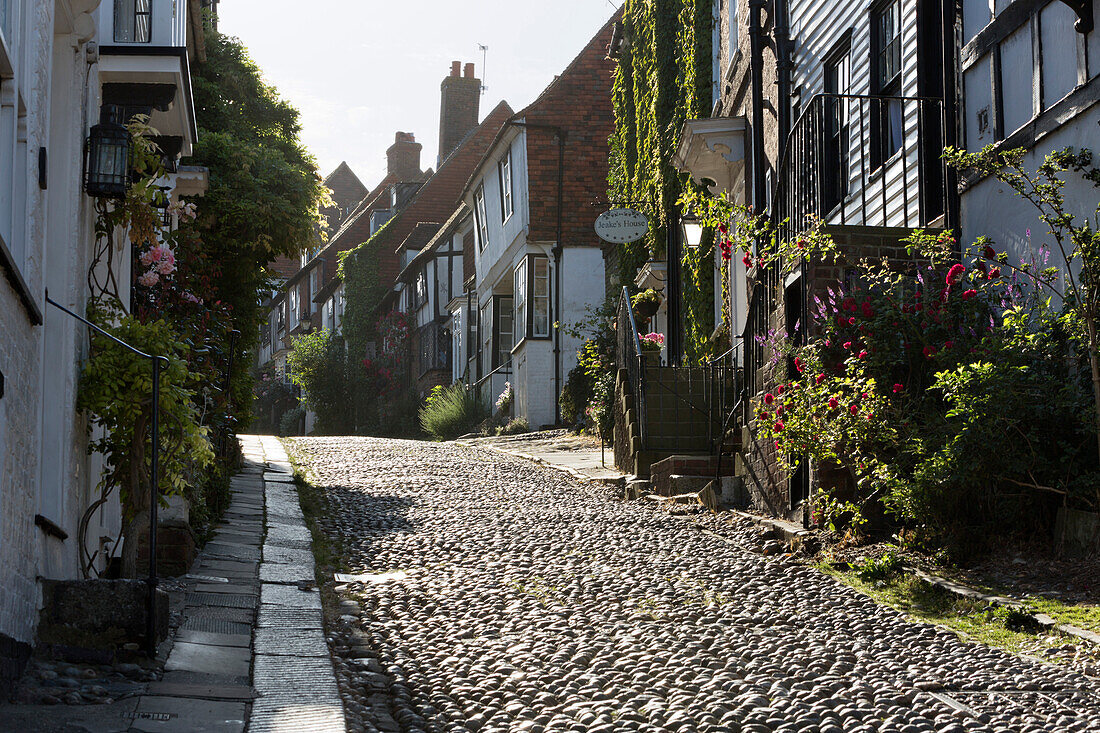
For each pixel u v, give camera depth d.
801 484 10.88
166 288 11.64
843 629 7.07
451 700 5.60
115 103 8.98
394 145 56.19
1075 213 9.02
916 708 5.26
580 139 29.61
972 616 7.23
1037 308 9.17
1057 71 9.20
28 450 5.68
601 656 6.44
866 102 13.27
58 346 6.62
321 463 19.17
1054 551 8.10
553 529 11.45
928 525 8.86
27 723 4.61
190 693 5.43
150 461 7.05
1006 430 8.23
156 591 6.16
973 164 9.14
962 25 10.76
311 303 57.81
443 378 39.53
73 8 6.90
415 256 44.00
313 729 4.98
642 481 14.54
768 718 5.10
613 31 27.45
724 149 17.64
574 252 29.16
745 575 8.85
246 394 17.09
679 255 21.98
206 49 18.41
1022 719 5.05
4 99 5.37
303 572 9.16
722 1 19.64
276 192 16.25
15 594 5.31
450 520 12.28
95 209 8.02
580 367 25.89
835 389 9.77
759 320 13.27
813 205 12.25
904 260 10.59
